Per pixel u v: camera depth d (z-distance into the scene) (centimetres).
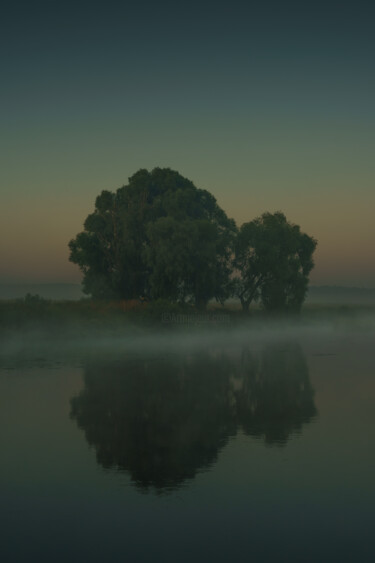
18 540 904
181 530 936
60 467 1266
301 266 7388
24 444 1464
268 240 6812
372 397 2152
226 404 2012
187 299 6544
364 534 916
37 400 2092
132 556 847
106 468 1254
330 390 2328
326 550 863
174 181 6762
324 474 1209
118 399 2108
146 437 1534
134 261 6531
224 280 6925
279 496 1084
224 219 7094
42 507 1034
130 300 6031
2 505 1045
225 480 1170
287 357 3688
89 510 1019
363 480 1171
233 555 844
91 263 6781
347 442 1477
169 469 1250
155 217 6669
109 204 6788
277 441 1489
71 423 1705
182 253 5988
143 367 3103
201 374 2828
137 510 1016
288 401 2069
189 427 1655
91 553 860
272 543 888
